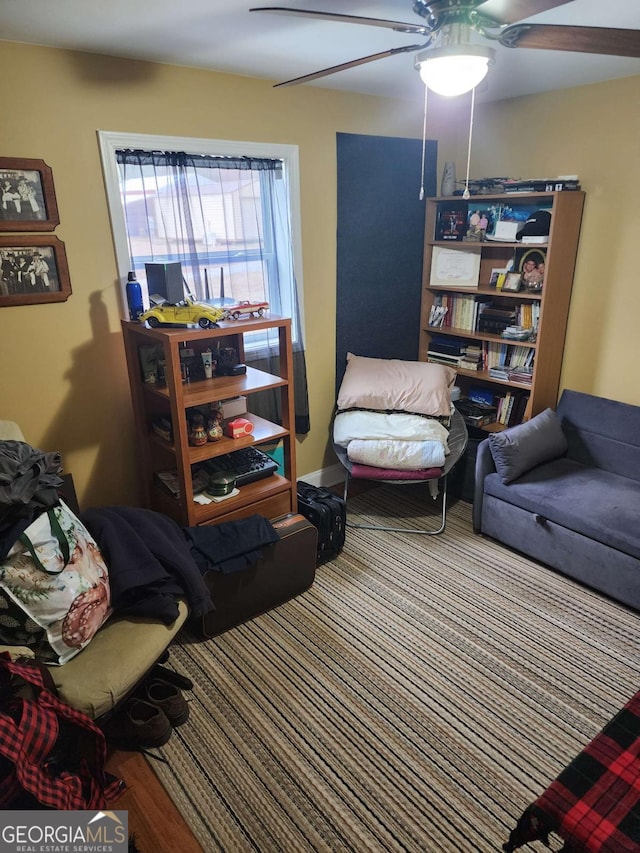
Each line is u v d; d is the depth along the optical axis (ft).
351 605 8.52
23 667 4.95
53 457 6.13
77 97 7.50
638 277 9.86
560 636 7.86
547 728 6.47
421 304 12.88
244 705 6.79
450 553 9.85
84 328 8.35
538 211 10.34
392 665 7.38
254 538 7.80
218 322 7.90
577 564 8.74
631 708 4.71
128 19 6.24
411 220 12.08
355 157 10.73
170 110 8.32
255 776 5.93
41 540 5.49
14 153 7.24
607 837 3.74
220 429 8.48
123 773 5.97
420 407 10.80
